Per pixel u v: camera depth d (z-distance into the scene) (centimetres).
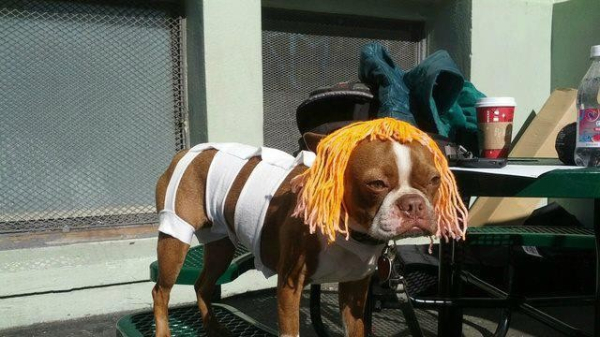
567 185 168
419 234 148
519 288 359
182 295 373
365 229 158
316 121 280
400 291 206
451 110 275
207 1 365
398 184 150
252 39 380
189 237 220
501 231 316
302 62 439
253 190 198
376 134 155
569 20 465
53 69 362
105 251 356
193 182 224
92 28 369
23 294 334
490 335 318
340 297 199
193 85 385
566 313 355
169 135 394
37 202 362
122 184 384
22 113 355
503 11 456
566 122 412
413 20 472
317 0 427
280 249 182
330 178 152
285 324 176
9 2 347
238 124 379
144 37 383
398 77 271
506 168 197
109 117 378
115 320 346
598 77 216
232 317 259
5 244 347
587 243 277
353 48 458
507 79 464
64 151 367
